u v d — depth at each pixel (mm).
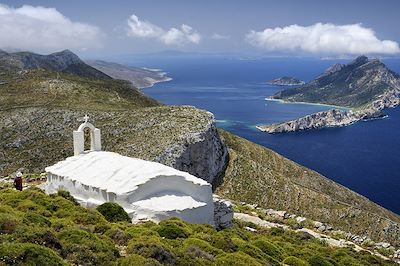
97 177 34531
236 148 156125
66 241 19781
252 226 40656
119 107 142250
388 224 102188
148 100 170125
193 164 105500
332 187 156125
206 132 112812
